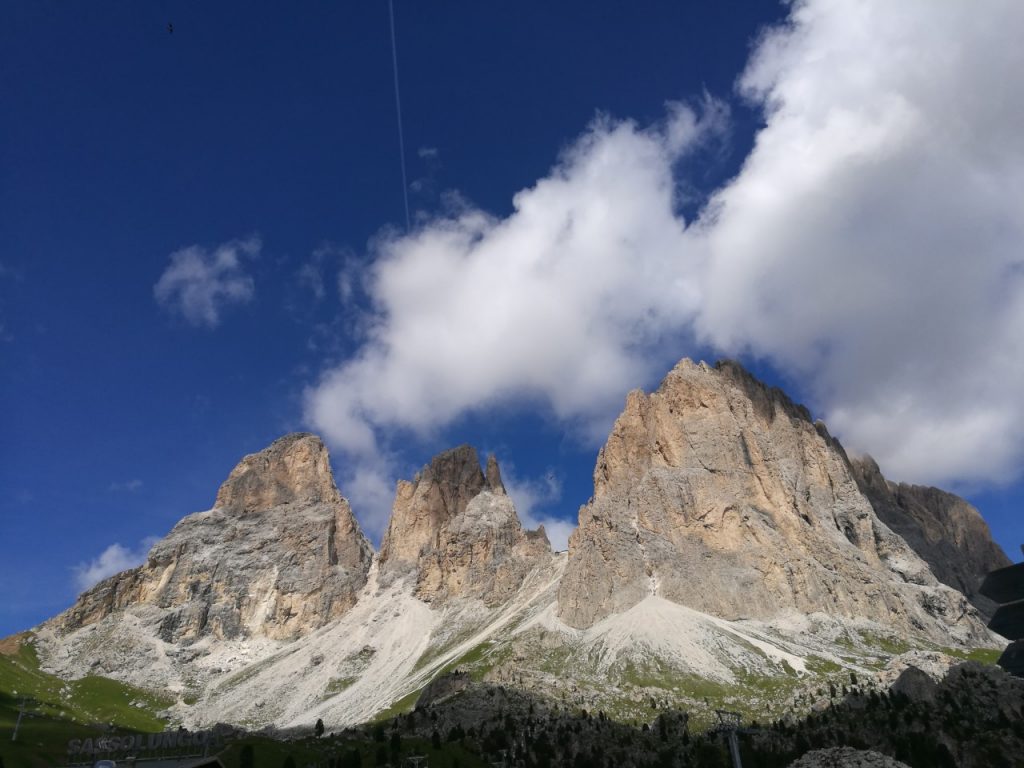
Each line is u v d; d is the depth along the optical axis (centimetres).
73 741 17738
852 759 10800
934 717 19838
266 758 18362
